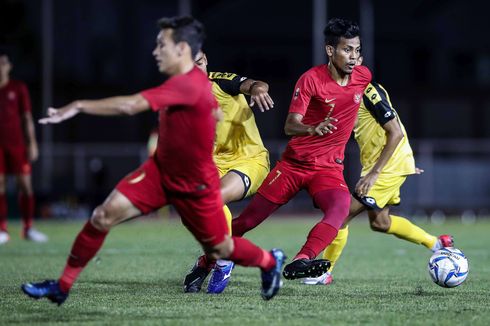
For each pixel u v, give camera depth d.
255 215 24.69
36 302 22.39
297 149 24.45
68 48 97.88
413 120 97.00
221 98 24.83
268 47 105.50
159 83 99.88
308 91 23.86
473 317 19.88
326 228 23.03
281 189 24.58
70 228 60.00
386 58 108.75
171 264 33.41
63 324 18.98
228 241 19.22
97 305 21.91
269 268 19.55
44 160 80.50
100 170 76.94
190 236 42.78
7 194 71.44
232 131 24.98
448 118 97.25
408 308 21.36
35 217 72.50
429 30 109.25
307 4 107.06
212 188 18.75
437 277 24.61
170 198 18.81
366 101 25.75
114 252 39.00
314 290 25.16
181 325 18.70
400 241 48.00
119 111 17.28
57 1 97.62
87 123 92.50
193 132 18.14
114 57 99.69
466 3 110.06
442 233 55.88
